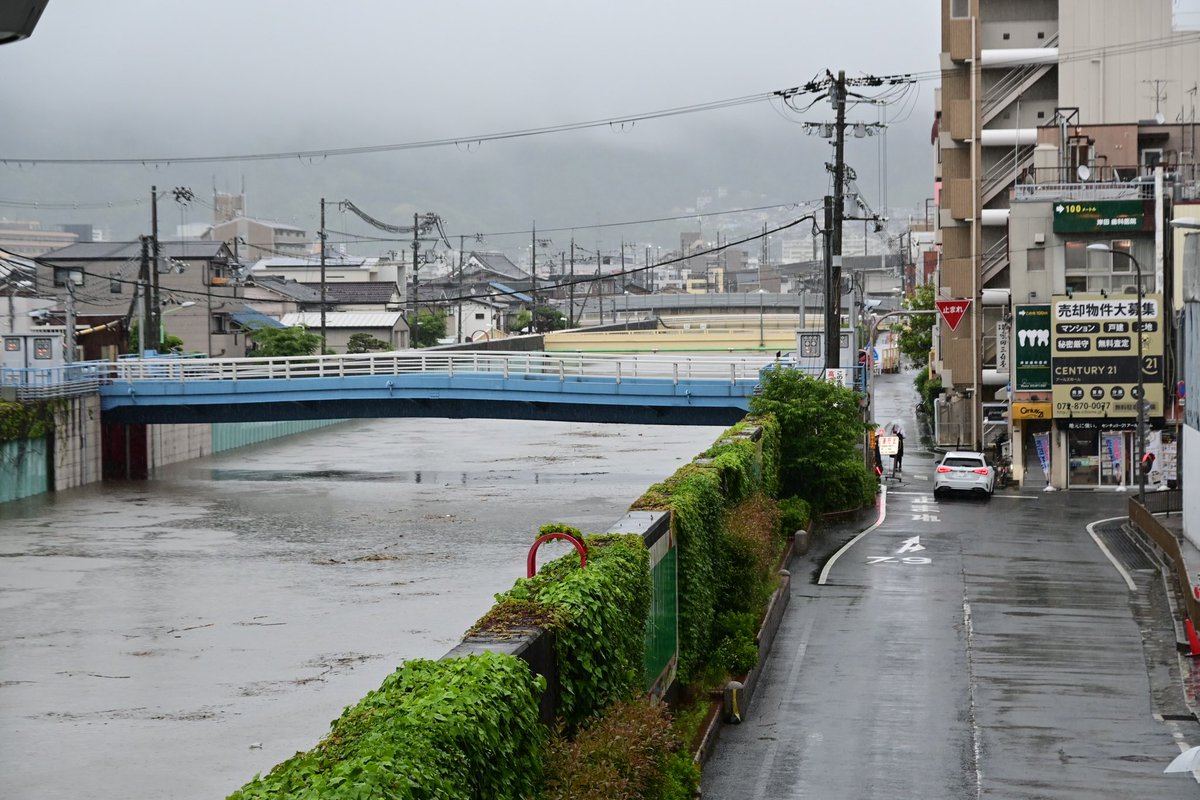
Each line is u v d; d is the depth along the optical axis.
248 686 34.81
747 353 122.00
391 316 142.75
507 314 194.12
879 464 64.88
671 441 104.06
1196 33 78.94
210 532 59.31
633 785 14.32
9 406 67.94
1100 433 62.50
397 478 79.06
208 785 27.55
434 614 42.88
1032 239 65.31
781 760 23.45
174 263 111.50
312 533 58.88
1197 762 17.67
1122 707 26.55
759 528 32.28
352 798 8.85
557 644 14.50
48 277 116.38
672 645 23.59
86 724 31.64
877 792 21.75
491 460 89.38
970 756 23.58
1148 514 45.84
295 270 186.62
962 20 78.19
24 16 7.39
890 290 187.38
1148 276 64.44
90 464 76.50
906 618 34.56
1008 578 39.78
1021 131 77.56
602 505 66.81
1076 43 79.25
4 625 41.62
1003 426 75.00
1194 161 72.31
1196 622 31.12
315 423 115.25
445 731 10.32
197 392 74.31
